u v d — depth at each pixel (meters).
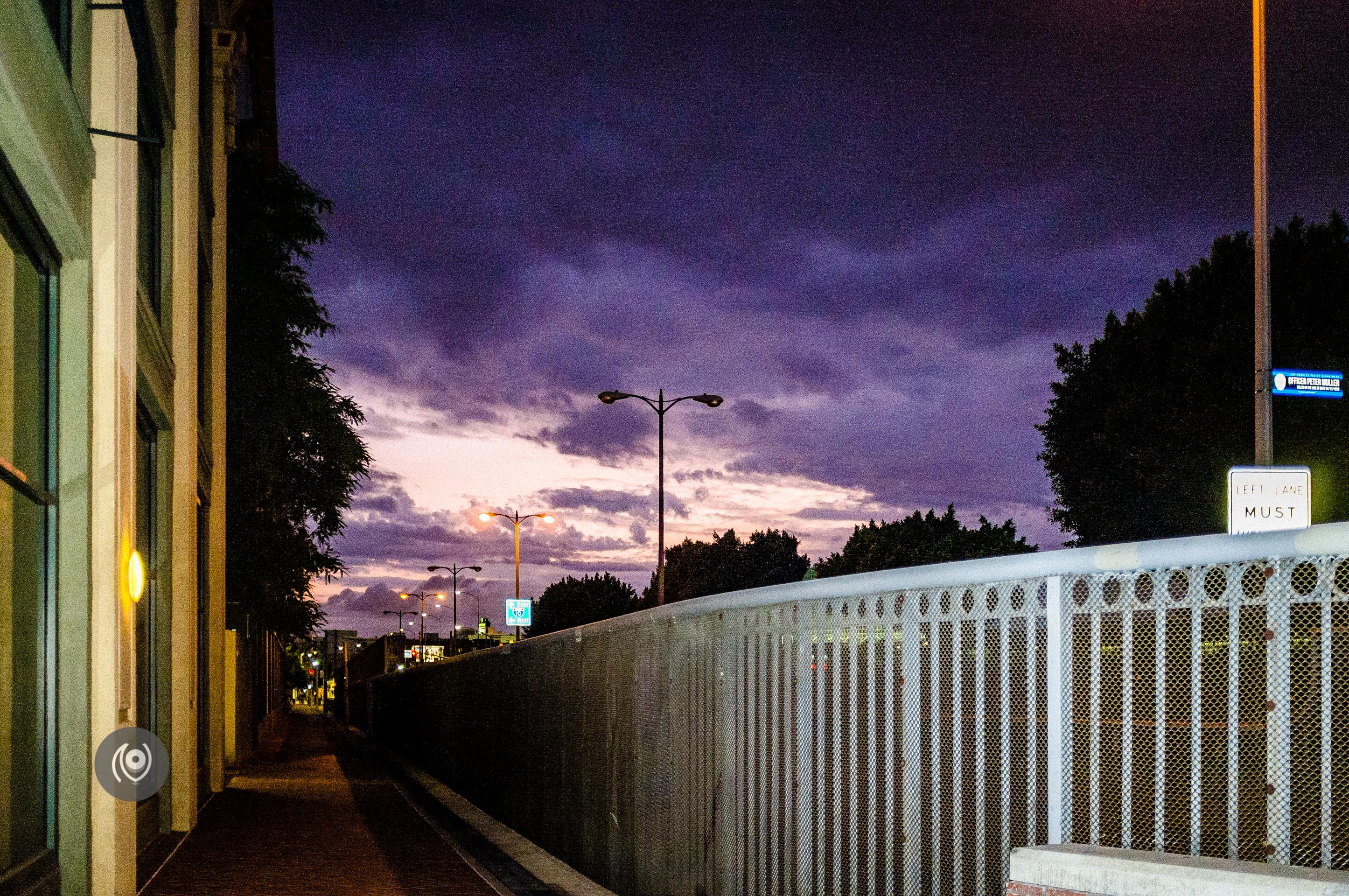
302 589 26.58
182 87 12.45
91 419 7.42
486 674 17.64
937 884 5.37
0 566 5.95
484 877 9.99
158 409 10.96
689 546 79.38
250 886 9.32
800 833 6.68
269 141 22.97
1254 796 4.00
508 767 15.31
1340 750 3.70
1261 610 4.01
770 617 7.20
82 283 7.27
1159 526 27.53
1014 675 4.97
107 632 7.58
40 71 5.66
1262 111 13.59
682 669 8.68
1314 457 23.64
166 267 11.89
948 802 5.35
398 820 14.61
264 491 24.41
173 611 12.49
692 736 8.43
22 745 6.43
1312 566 3.85
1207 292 26.17
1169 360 26.66
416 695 29.95
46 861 6.70
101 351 7.57
